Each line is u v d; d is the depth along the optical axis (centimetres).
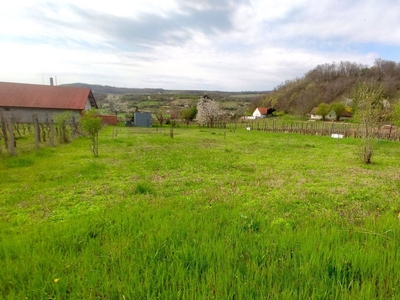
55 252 281
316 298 201
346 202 513
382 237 312
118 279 225
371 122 991
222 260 254
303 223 381
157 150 1318
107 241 309
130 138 2034
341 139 2036
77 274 232
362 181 693
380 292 209
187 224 352
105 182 664
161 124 4184
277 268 243
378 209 472
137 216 395
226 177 735
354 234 319
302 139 2112
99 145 1495
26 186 612
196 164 929
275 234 321
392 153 1296
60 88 3678
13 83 3572
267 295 204
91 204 499
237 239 303
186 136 2356
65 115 1631
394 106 1498
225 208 450
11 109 3275
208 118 4331
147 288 212
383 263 248
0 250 285
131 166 873
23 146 1305
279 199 523
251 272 233
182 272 231
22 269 241
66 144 1489
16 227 385
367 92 1055
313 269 241
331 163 990
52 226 371
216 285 215
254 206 475
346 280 227
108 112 6284
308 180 702
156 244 290
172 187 626
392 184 660
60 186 617
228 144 1683
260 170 847
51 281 224
